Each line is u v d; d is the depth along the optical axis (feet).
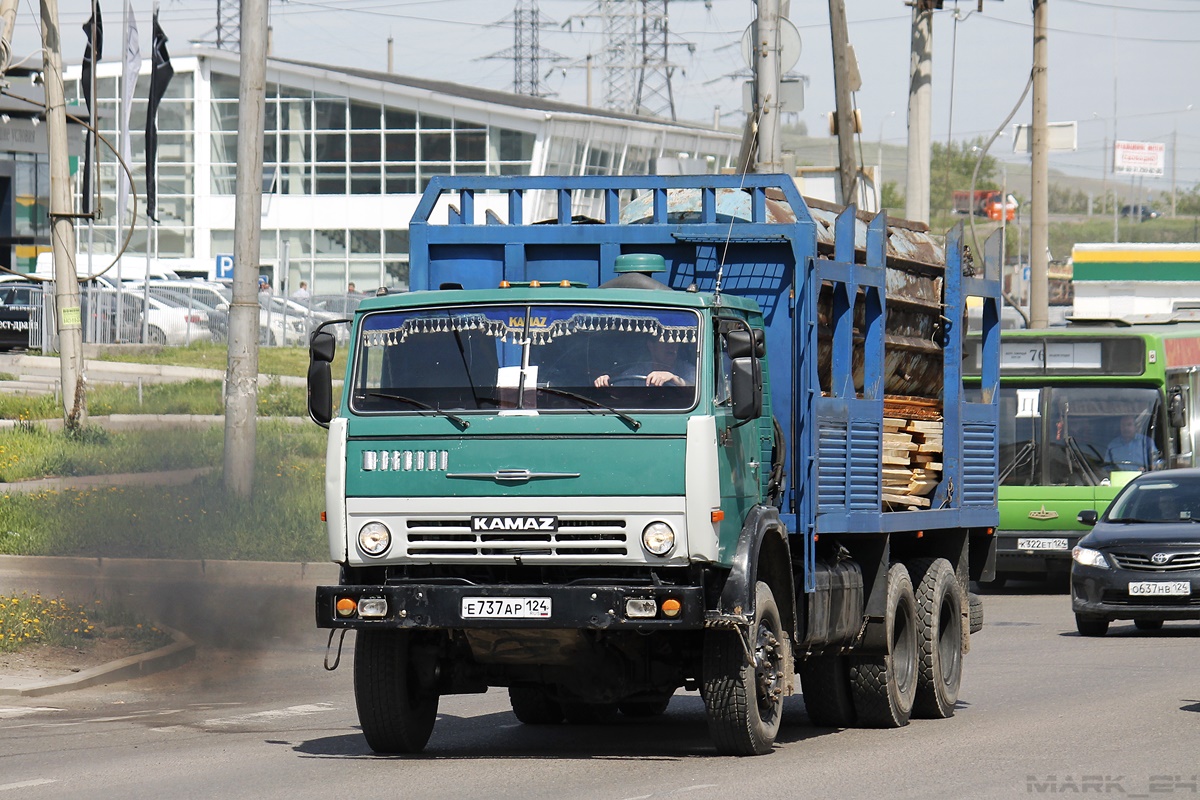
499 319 99.30
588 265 111.24
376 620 96.17
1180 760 100.73
